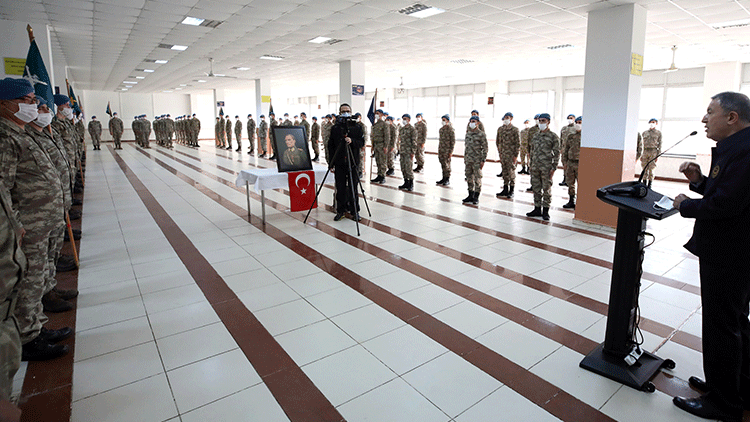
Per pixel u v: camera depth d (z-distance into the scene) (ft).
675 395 6.81
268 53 32.07
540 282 11.59
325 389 6.94
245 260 13.32
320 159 45.65
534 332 8.85
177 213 19.97
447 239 15.74
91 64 38.34
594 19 17.58
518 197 24.27
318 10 19.58
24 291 7.50
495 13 19.26
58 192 8.41
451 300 10.41
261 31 24.16
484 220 18.75
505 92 50.16
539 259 13.53
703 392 6.86
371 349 8.16
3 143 7.23
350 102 35.73
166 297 10.52
